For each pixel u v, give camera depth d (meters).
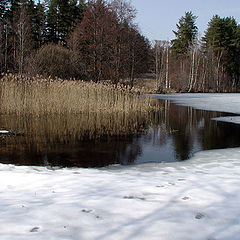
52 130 9.62
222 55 47.47
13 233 2.43
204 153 6.88
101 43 26.62
